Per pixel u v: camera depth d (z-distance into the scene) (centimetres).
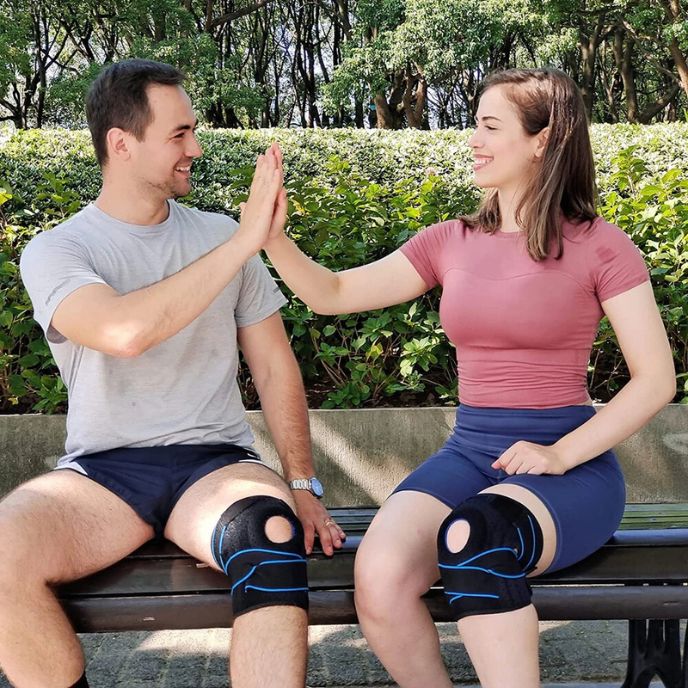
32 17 2797
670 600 224
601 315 244
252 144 900
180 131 250
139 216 255
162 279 242
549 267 236
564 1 2306
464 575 199
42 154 791
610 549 230
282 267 254
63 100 2475
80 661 209
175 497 238
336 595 225
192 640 328
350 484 402
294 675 199
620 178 507
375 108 3042
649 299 235
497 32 2233
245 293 267
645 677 272
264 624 200
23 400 436
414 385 422
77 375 249
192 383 251
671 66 3094
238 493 226
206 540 219
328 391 442
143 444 244
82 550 220
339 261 430
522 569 204
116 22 2811
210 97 2520
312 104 3494
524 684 193
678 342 446
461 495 230
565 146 238
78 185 768
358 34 2538
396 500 229
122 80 247
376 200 515
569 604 222
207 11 2923
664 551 229
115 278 250
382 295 262
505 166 243
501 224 251
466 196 462
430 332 422
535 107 239
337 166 550
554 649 317
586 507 220
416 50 2298
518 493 216
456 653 312
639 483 402
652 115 2919
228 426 254
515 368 239
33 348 418
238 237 229
